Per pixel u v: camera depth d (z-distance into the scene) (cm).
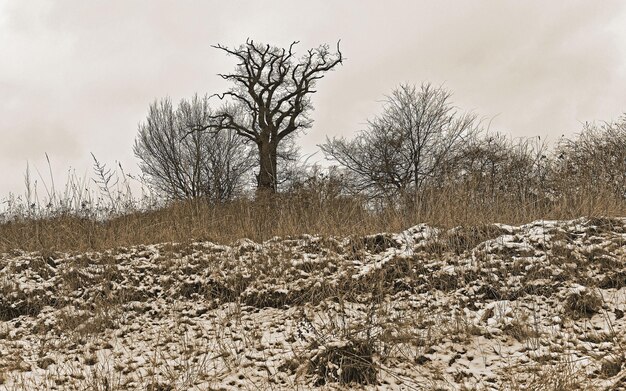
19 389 523
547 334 575
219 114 2966
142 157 2891
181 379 541
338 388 505
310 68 3031
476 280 695
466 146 1325
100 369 574
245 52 2984
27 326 705
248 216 1007
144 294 767
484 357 548
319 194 1118
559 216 829
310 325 601
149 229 996
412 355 559
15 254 895
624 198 919
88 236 950
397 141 2220
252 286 749
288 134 3117
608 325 571
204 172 2483
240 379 541
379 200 1025
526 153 1017
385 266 743
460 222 820
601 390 454
